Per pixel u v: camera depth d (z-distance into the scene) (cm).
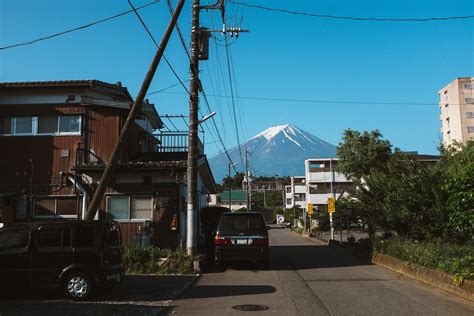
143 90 1296
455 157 1602
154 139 2356
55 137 1811
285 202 10294
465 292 955
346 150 3788
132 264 1366
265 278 1268
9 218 1691
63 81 1800
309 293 1016
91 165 1639
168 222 1666
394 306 866
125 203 1691
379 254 1605
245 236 1458
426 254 1252
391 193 1577
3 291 931
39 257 932
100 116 1828
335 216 4441
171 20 1278
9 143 1817
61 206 1758
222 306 873
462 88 8338
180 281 1195
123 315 788
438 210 1427
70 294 922
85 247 937
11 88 1797
